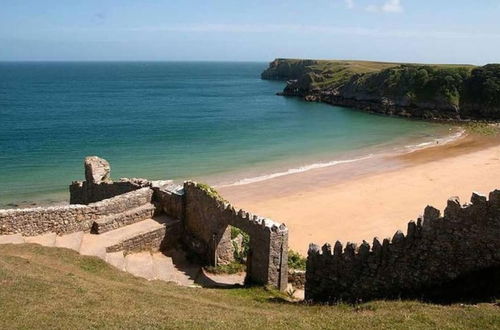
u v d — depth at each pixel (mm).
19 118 104688
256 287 21844
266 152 70812
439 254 15820
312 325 14484
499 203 14430
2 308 14719
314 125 101562
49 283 17453
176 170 59094
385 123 106438
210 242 25719
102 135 85250
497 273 14656
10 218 23891
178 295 18828
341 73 175625
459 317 13352
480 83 119562
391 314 14336
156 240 26766
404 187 50656
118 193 31766
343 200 46375
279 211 43094
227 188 50875
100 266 21500
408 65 146875
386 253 17016
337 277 18453
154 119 108250
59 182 53312
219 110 128250
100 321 14336
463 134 89812
